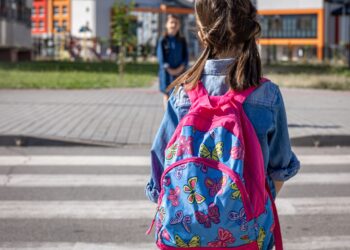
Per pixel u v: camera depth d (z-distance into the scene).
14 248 5.46
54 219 6.34
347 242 5.69
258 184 2.46
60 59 71.75
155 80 30.50
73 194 7.35
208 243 2.39
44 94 19.98
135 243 5.61
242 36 2.61
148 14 90.75
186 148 2.46
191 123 2.50
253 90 2.59
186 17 81.81
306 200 7.15
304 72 37.53
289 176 2.75
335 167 9.08
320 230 6.04
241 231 2.37
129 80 29.36
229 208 2.35
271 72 36.06
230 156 2.42
